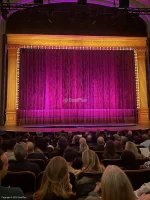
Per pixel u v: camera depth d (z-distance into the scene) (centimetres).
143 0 1334
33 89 1445
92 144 725
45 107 1445
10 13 1366
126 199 155
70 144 632
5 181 304
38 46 1434
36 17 1393
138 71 1479
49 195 212
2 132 1048
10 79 1399
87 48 1468
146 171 315
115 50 1484
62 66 1477
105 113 1468
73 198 218
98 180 292
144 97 1462
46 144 581
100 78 1492
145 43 1465
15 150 346
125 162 349
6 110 1366
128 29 1454
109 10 1439
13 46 1409
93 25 1431
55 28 1412
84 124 1421
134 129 1205
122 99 1484
